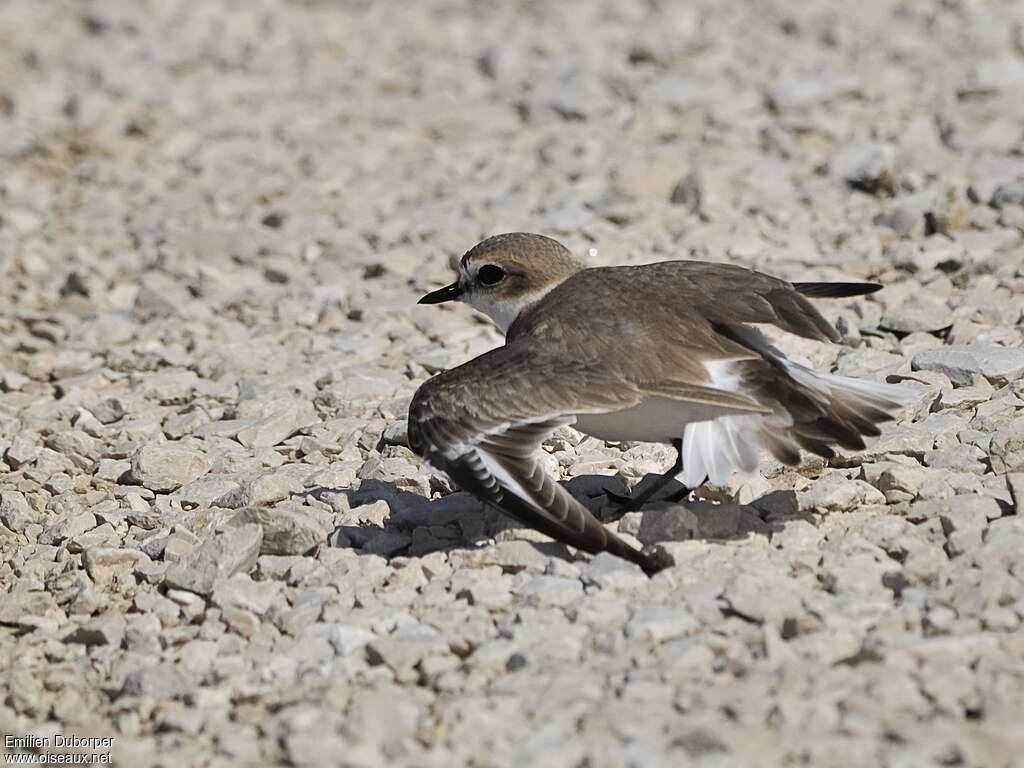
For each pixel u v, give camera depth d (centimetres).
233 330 1504
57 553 1039
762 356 935
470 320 1451
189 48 2519
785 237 1557
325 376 1316
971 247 1462
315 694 812
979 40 2095
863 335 1311
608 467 1084
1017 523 905
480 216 1717
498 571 929
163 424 1298
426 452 919
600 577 888
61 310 1608
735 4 2427
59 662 909
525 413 903
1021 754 683
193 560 969
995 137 1750
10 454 1198
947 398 1120
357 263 1628
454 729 749
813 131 1833
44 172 2045
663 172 1731
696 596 859
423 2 2719
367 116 2147
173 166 2061
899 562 898
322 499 1066
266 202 1883
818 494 966
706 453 900
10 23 2727
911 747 692
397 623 879
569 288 997
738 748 704
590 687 773
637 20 2420
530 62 2273
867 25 2256
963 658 767
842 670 763
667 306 948
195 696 823
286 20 2658
